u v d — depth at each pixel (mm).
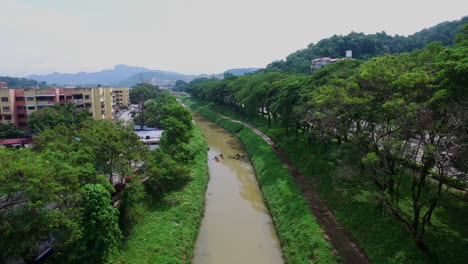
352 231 23938
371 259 20547
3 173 15328
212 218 30781
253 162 48344
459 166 16391
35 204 15703
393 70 23625
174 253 22422
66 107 56469
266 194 35406
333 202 28859
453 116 16844
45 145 29750
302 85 45562
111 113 80812
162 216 27469
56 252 18109
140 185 26828
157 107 72438
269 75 73188
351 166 27984
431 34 143875
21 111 64312
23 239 15914
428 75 20469
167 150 39719
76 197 18453
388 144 20359
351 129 32250
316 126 34750
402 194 25094
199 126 86938
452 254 17953
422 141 18844
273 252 25031
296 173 38469
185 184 35375
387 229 22000
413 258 18766
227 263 23391
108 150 26344
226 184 40500
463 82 16312
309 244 23188
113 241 19297
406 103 20375
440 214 22094
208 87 127625
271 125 65562
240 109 91250
